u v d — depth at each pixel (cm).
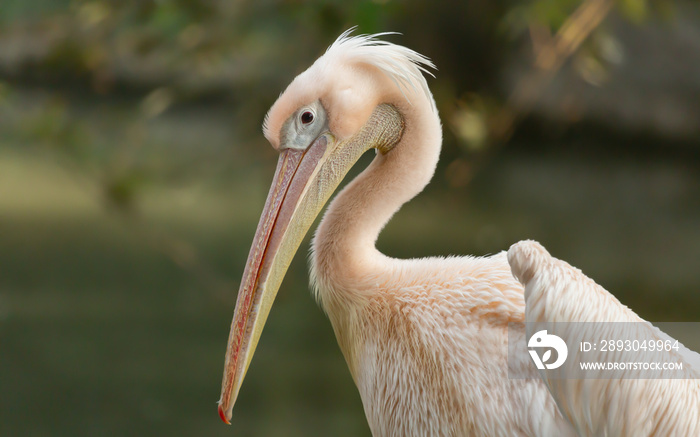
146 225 1886
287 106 556
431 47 2531
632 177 2664
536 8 916
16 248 1900
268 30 1159
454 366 514
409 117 570
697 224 2103
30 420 1019
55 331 1349
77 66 1121
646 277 1612
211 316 1452
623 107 2739
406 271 552
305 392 1123
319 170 563
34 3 1130
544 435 485
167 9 1015
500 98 2528
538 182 2614
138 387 1130
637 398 450
